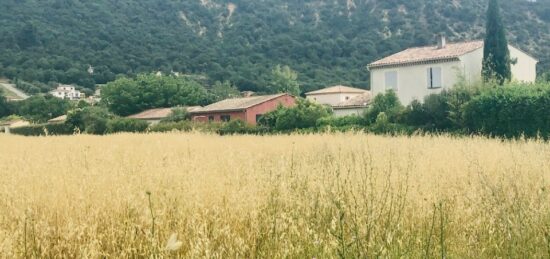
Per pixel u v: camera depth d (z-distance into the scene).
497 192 5.95
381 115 31.78
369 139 18.05
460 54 36.56
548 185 7.19
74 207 5.41
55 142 17.00
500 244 4.57
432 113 31.03
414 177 7.55
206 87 92.44
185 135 23.14
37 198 5.66
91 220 5.07
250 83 92.25
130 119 45.88
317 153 13.15
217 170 7.56
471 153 11.20
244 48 106.75
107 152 11.56
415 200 5.98
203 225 4.59
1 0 118.06
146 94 76.94
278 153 13.27
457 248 4.73
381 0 109.69
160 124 42.75
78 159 9.64
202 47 109.12
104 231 4.91
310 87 84.50
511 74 36.66
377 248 4.05
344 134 21.81
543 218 5.16
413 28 98.25
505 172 8.23
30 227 4.82
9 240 4.32
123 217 5.18
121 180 6.54
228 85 86.12
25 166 8.30
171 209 5.26
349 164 7.96
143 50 108.56
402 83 39.47
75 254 4.66
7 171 7.72
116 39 112.31
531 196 5.98
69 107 83.38
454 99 30.41
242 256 4.25
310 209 5.17
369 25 104.44
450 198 6.39
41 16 116.50
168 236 4.61
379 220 5.04
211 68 98.94
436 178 7.51
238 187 5.91
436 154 11.58
